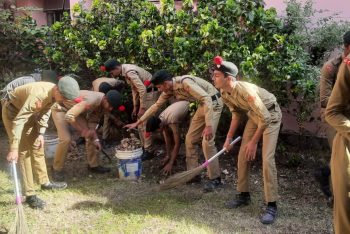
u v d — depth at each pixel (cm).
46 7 956
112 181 531
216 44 530
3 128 779
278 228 402
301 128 561
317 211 433
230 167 557
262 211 438
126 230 402
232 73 397
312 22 578
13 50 754
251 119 421
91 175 555
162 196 480
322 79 420
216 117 492
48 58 695
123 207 455
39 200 457
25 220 401
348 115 288
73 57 682
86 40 662
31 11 849
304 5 589
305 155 566
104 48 621
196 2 644
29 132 446
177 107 525
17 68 763
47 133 644
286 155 566
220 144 598
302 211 434
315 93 510
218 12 545
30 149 465
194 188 502
